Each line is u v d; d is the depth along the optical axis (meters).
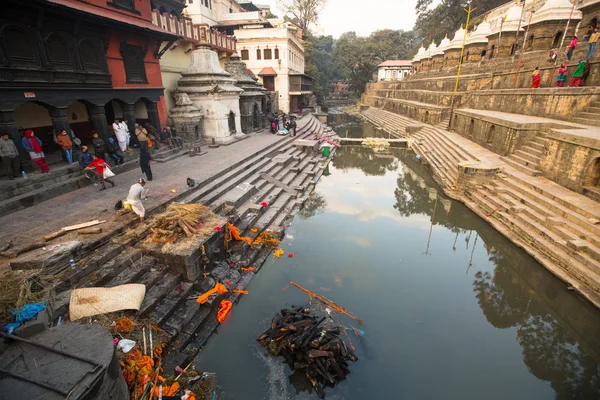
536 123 13.34
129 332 5.34
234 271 8.03
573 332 7.21
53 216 7.80
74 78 9.88
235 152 15.14
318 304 7.45
